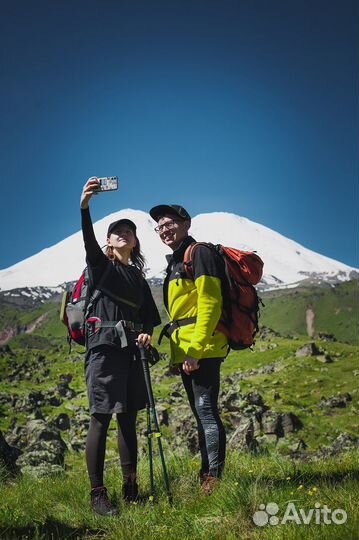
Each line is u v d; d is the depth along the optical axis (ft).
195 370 21.09
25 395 193.57
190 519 17.58
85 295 21.45
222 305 21.09
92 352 20.75
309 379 233.35
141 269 22.72
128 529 17.15
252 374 259.80
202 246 21.21
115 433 105.81
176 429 96.89
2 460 35.78
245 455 30.09
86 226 20.92
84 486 23.04
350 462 25.26
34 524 18.03
